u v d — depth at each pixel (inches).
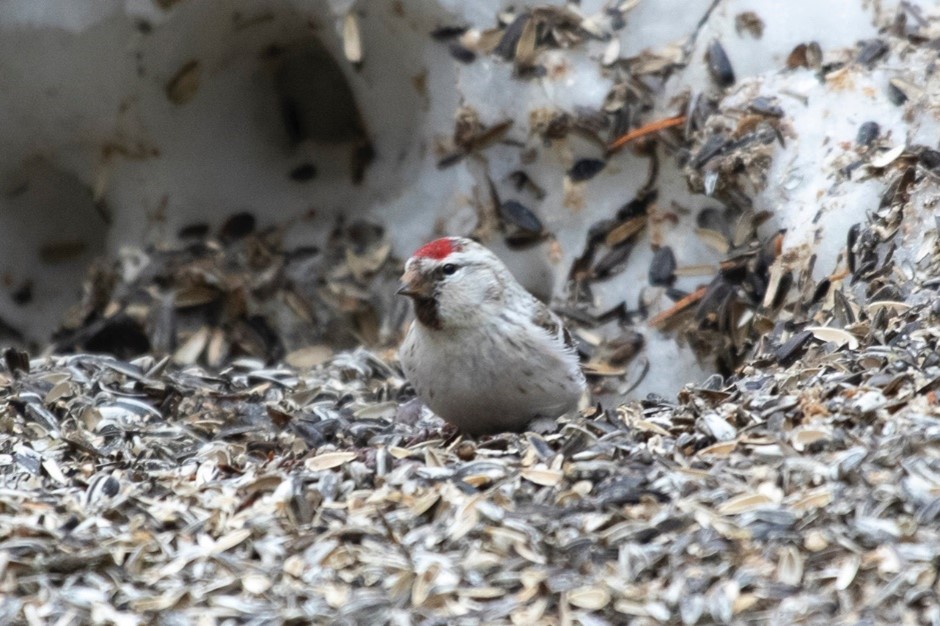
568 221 485.7
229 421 383.6
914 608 243.3
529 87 482.6
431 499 283.3
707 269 466.6
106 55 509.4
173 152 536.1
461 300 333.7
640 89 470.0
